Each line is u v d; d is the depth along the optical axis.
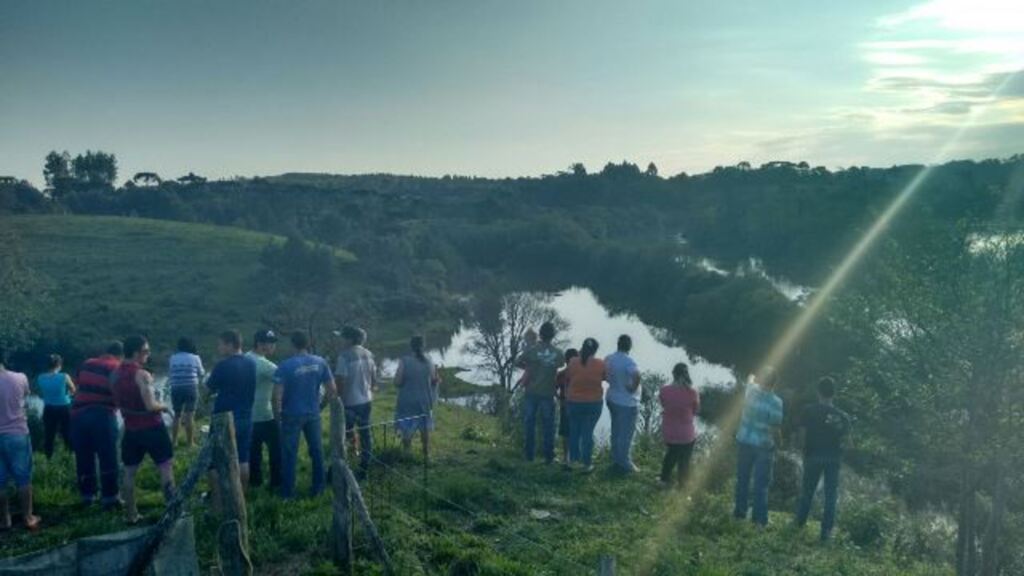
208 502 9.96
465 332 86.38
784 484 17.66
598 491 12.71
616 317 96.19
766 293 77.56
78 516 9.86
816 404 12.41
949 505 16.31
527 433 14.11
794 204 105.31
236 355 10.52
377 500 10.84
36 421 16.17
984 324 12.23
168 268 94.75
